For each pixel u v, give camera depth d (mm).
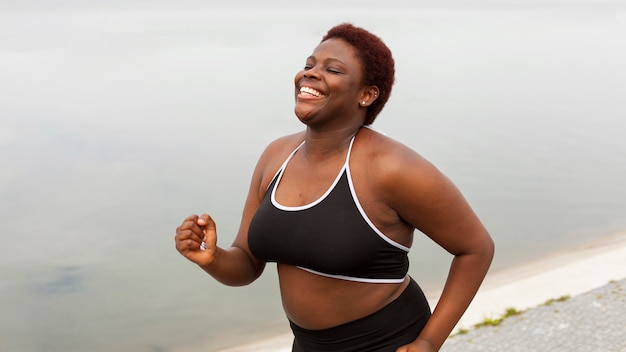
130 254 8492
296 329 2551
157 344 6805
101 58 24047
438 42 29078
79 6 50250
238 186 10438
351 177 2324
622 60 24000
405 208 2311
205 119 14586
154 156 11945
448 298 2402
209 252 2457
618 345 5430
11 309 7348
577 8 56844
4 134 13242
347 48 2342
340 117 2352
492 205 9875
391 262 2396
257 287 7977
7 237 8766
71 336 6895
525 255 8625
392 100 16109
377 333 2416
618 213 9719
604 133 13453
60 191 10289
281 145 2674
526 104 16078
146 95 17359
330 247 2285
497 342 5664
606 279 7109
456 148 12180
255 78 19859
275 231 2391
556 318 6016
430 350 2355
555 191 10406
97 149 12328
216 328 7082
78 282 7848
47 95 17156
